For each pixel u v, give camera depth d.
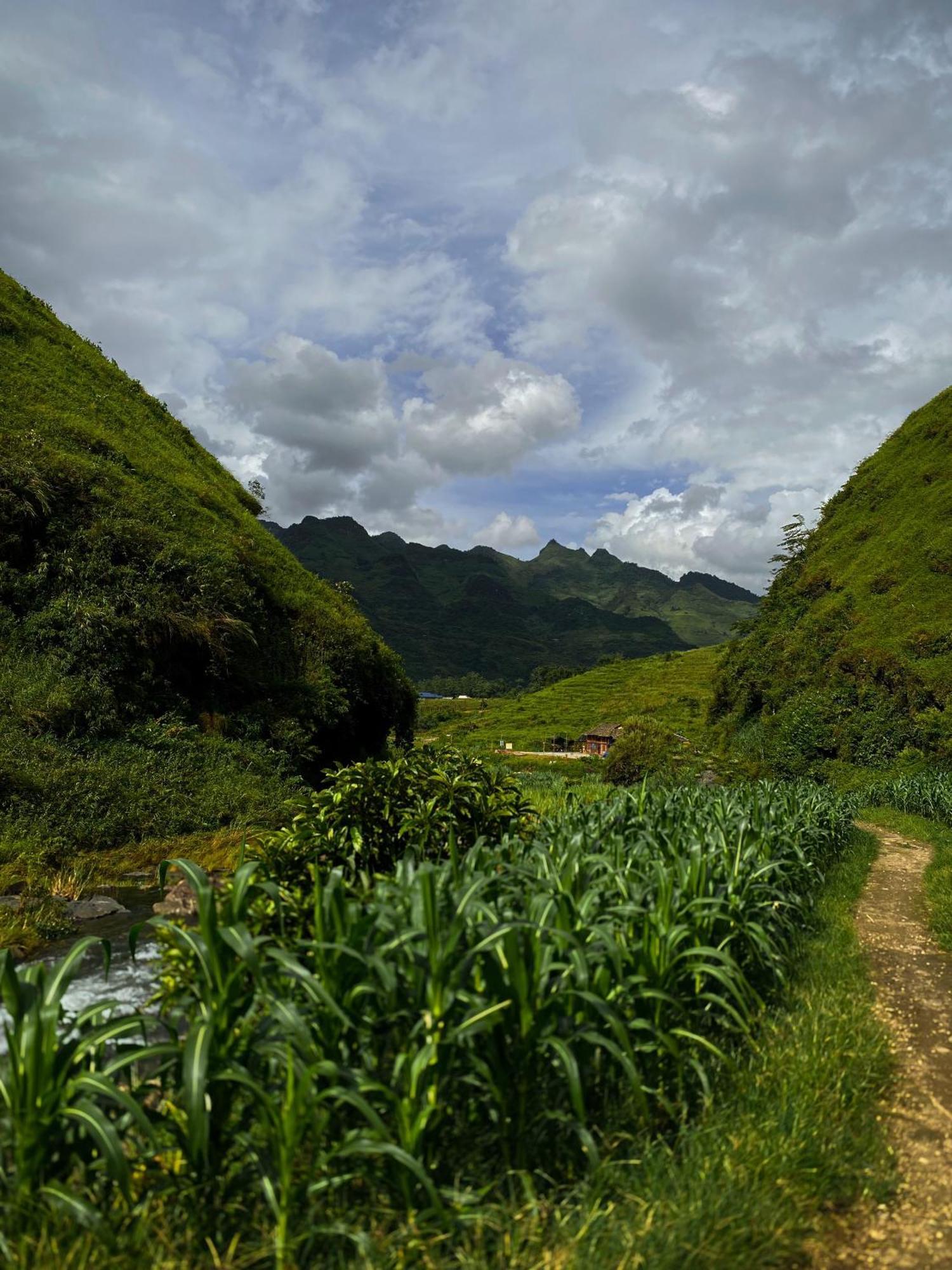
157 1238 2.71
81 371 29.84
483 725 128.38
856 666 38.72
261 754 19.09
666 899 4.68
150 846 12.72
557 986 3.62
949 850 14.29
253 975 3.30
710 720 50.12
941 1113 4.31
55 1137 2.80
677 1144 3.56
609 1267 2.69
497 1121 3.26
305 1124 2.76
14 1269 2.50
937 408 50.94
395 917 3.64
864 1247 3.13
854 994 5.89
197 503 25.47
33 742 14.62
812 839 11.86
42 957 7.79
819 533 53.34
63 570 18.69
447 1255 2.75
